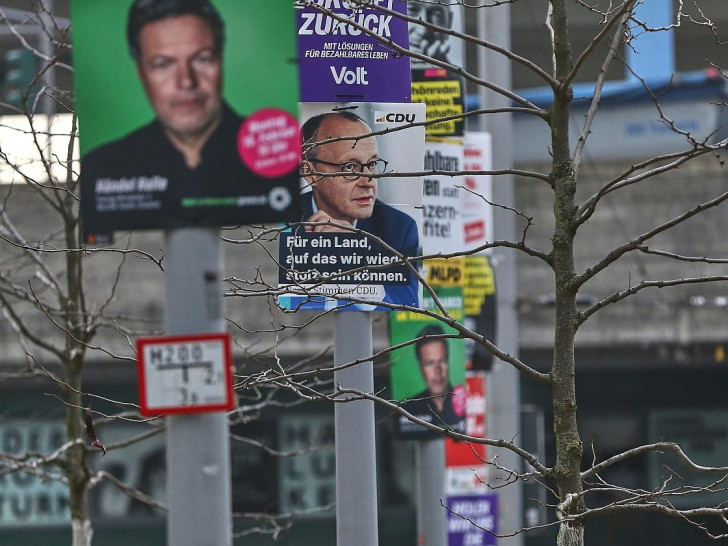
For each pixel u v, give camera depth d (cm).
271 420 7300
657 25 7388
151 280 6631
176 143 1723
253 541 7288
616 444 7638
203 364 1670
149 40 1738
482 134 4281
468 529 4456
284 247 2820
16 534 7212
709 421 7594
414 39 3469
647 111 7369
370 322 2930
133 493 3675
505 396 4750
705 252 7338
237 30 1739
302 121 2828
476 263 4297
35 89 4678
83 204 1722
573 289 2275
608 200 7356
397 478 7344
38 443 7038
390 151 2852
